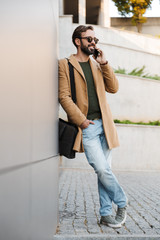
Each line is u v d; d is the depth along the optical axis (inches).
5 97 46.7
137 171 577.3
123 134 584.4
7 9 47.4
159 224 146.2
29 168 66.2
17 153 54.5
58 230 126.2
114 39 685.3
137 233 126.9
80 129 126.5
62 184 303.0
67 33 601.9
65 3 959.6
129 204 201.0
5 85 46.7
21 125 57.9
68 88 128.9
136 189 286.5
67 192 248.2
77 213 164.7
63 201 204.8
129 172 547.8
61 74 129.5
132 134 587.5
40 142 82.2
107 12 839.1
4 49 46.1
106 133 130.1
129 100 642.8
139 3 943.7
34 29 73.0
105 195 134.8
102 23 839.7
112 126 132.8
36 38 76.1
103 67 132.4
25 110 61.7
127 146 585.0
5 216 46.7
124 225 139.6
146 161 593.9
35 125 74.2
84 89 129.1
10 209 49.6
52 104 107.9
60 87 128.8
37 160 77.3
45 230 92.7
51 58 106.3
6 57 47.2
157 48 732.7
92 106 130.5
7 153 47.6
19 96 56.2
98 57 131.3
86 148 128.9
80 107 128.7
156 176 471.5
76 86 128.7
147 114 658.2
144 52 719.1
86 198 220.2
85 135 128.5
